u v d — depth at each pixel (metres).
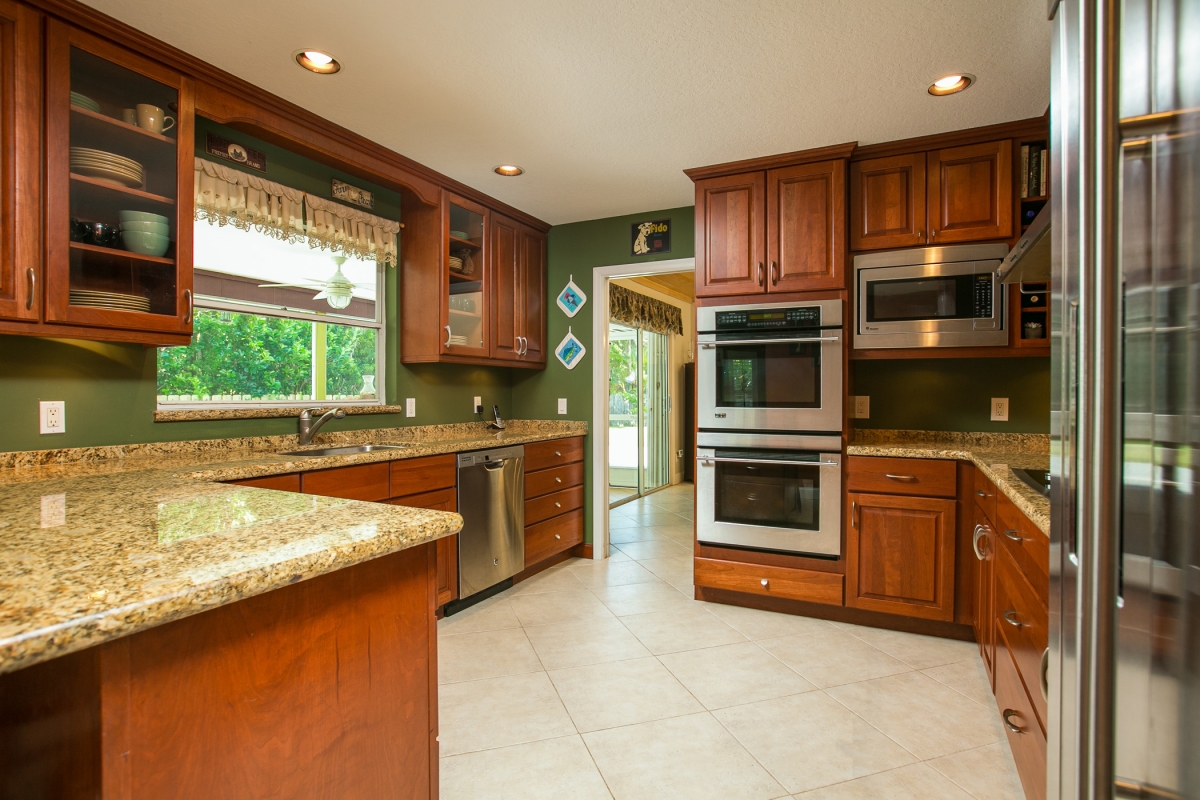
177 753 0.75
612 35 1.97
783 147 2.84
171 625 0.75
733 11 1.85
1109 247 0.68
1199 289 0.57
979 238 2.68
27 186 1.68
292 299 2.87
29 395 1.96
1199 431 0.57
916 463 2.69
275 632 0.87
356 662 1.00
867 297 2.86
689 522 5.07
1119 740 0.68
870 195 2.87
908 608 2.70
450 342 3.29
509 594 3.27
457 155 2.95
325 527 1.03
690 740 1.88
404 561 1.09
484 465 3.12
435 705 1.15
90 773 0.69
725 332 3.05
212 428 2.49
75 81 1.81
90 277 1.83
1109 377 0.69
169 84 2.03
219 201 2.40
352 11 1.84
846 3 1.80
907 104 2.43
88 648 0.69
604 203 3.69
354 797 1.00
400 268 3.36
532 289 4.02
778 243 2.97
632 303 5.80
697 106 2.45
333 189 2.93
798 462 2.88
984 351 2.73
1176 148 0.60
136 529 1.02
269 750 0.87
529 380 4.23
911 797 1.62
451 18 1.88
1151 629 0.64
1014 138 2.63
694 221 3.43
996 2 1.79
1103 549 0.69
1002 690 1.87
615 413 6.42
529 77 2.23
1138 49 0.65
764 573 2.97
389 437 3.26
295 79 2.23
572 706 2.09
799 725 1.97
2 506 1.24
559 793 1.64
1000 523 1.93
